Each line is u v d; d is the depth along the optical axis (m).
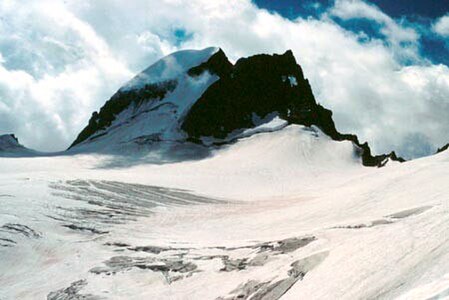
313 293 18.77
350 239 23.42
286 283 21.30
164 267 26.97
